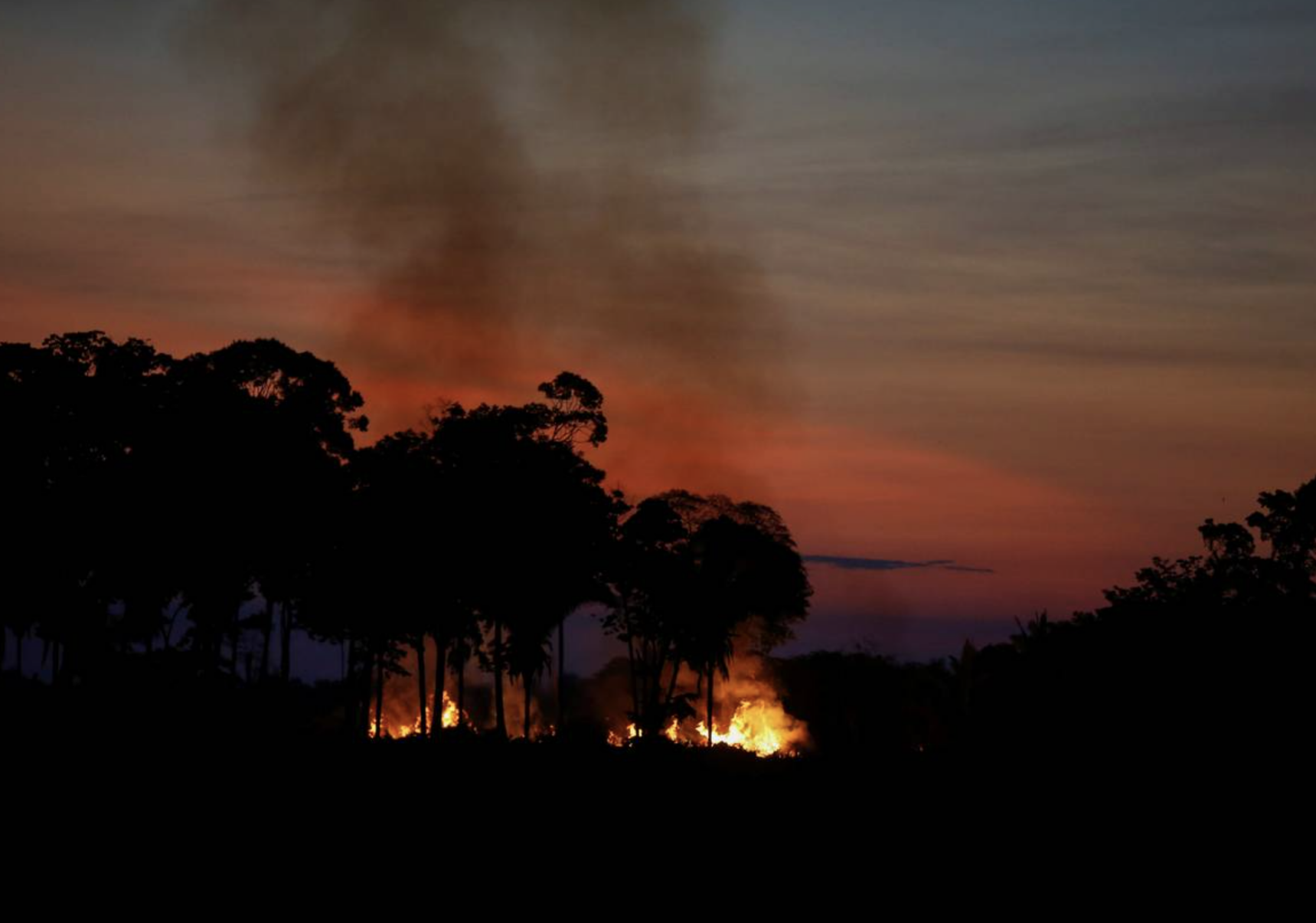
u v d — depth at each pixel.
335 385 63.00
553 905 31.14
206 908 30.05
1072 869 33.53
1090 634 40.69
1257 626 39.53
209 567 59.75
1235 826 34.72
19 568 58.19
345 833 36.12
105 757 43.00
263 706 58.47
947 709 54.06
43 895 30.30
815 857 35.03
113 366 60.34
